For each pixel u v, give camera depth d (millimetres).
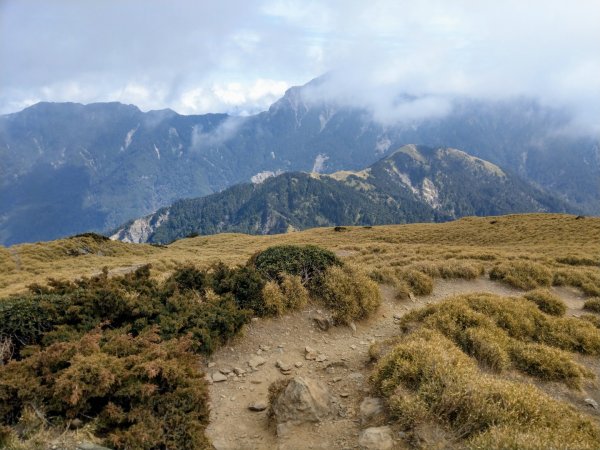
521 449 5344
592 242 43312
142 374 6676
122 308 9992
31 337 8562
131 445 5480
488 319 11930
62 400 5980
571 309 16875
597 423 7617
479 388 6801
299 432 6805
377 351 9891
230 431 7145
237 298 12383
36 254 39594
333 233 80125
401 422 6496
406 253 28359
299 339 11508
